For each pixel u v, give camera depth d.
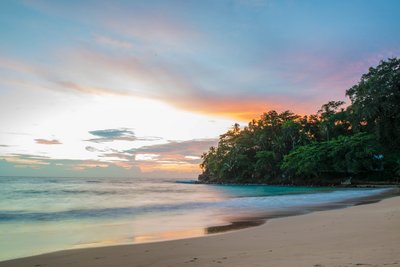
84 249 9.81
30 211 21.39
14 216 18.81
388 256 6.55
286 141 92.69
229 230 13.34
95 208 23.41
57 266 7.84
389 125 63.62
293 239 9.92
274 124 97.19
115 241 11.47
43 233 13.31
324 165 73.50
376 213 16.12
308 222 14.22
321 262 6.35
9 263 8.19
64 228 14.59
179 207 24.00
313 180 78.06
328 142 73.50
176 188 69.56
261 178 97.81
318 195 36.47
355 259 6.43
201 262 7.42
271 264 6.53
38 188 58.56
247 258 7.43
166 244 10.32
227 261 7.26
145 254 8.87
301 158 77.06
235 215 18.83
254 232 12.07
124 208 23.23
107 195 40.56
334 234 10.34
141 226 14.95
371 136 65.69
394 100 62.47
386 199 27.39
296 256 7.19
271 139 98.31
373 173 70.19
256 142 99.44
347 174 74.25
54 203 28.25
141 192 49.41
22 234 13.12
